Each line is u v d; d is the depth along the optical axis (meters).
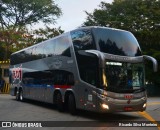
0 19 49.38
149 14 37.00
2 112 17.27
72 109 16.05
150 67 35.22
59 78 17.64
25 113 16.84
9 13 49.44
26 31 48.91
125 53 14.48
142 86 14.57
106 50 14.09
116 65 14.08
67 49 16.86
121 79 14.03
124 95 13.91
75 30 16.33
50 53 19.39
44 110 18.48
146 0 38.69
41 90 20.67
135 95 14.20
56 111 17.94
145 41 35.97
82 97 14.92
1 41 47.56
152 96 36.75
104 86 13.66
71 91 16.08
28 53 24.17
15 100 26.61
